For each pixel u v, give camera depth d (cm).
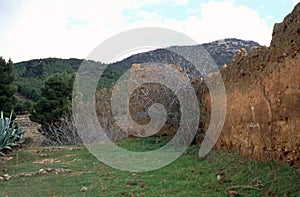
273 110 619
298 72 550
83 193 607
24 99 2877
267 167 591
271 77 634
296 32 587
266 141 644
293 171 534
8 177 782
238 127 780
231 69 893
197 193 549
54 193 624
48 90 2202
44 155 1155
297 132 551
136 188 615
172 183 635
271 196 488
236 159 716
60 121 1983
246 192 524
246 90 748
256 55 746
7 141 1152
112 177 736
